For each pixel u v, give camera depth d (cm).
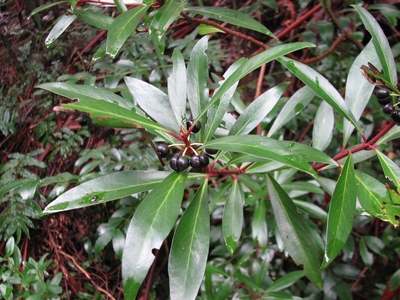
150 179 25
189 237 23
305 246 31
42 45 57
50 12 58
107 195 23
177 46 55
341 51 63
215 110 27
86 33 58
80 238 50
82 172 44
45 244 50
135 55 53
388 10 56
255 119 28
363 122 54
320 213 43
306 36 60
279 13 74
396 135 27
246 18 31
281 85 29
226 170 30
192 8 32
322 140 33
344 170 24
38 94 53
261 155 20
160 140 38
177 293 21
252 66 22
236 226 30
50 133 54
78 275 49
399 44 58
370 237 52
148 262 20
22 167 49
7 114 54
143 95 26
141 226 21
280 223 31
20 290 41
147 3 25
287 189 42
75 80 47
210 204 38
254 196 40
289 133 66
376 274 62
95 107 19
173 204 22
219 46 61
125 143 53
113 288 50
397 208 23
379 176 59
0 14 59
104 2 30
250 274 48
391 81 26
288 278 41
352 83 30
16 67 57
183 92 26
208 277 40
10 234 44
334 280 51
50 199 42
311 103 58
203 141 26
